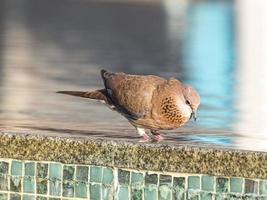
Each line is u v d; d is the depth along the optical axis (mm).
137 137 11641
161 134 12094
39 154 9609
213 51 26547
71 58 23938
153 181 9406
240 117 14398
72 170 9578
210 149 9305
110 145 9492
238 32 33188
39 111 14516
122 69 21547
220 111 15078
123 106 10578
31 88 17562
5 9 46094
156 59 24109
